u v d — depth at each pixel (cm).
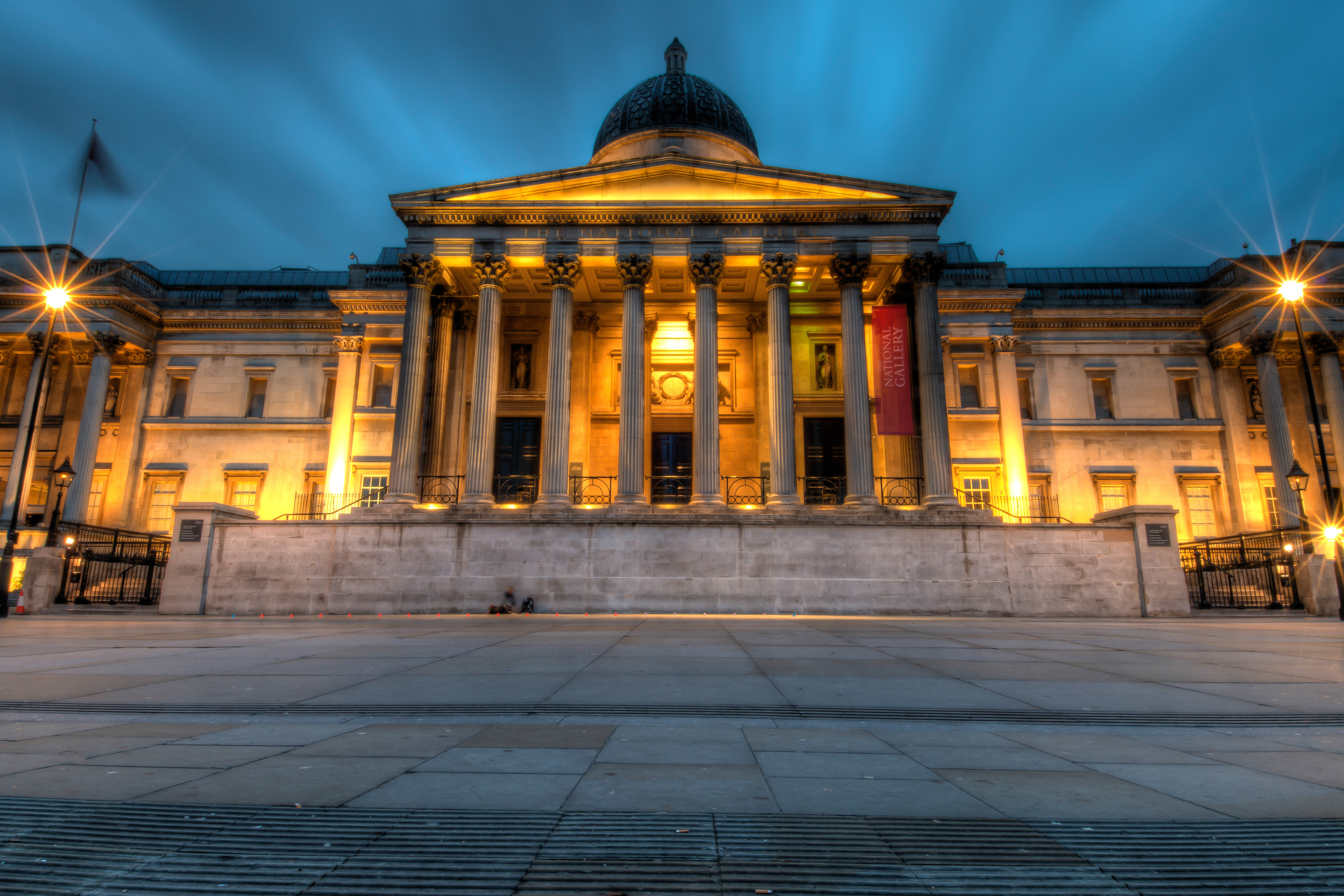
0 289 4038
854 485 2964
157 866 344
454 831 391
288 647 1355
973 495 3838
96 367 3981
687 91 4250
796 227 3206
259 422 4181
